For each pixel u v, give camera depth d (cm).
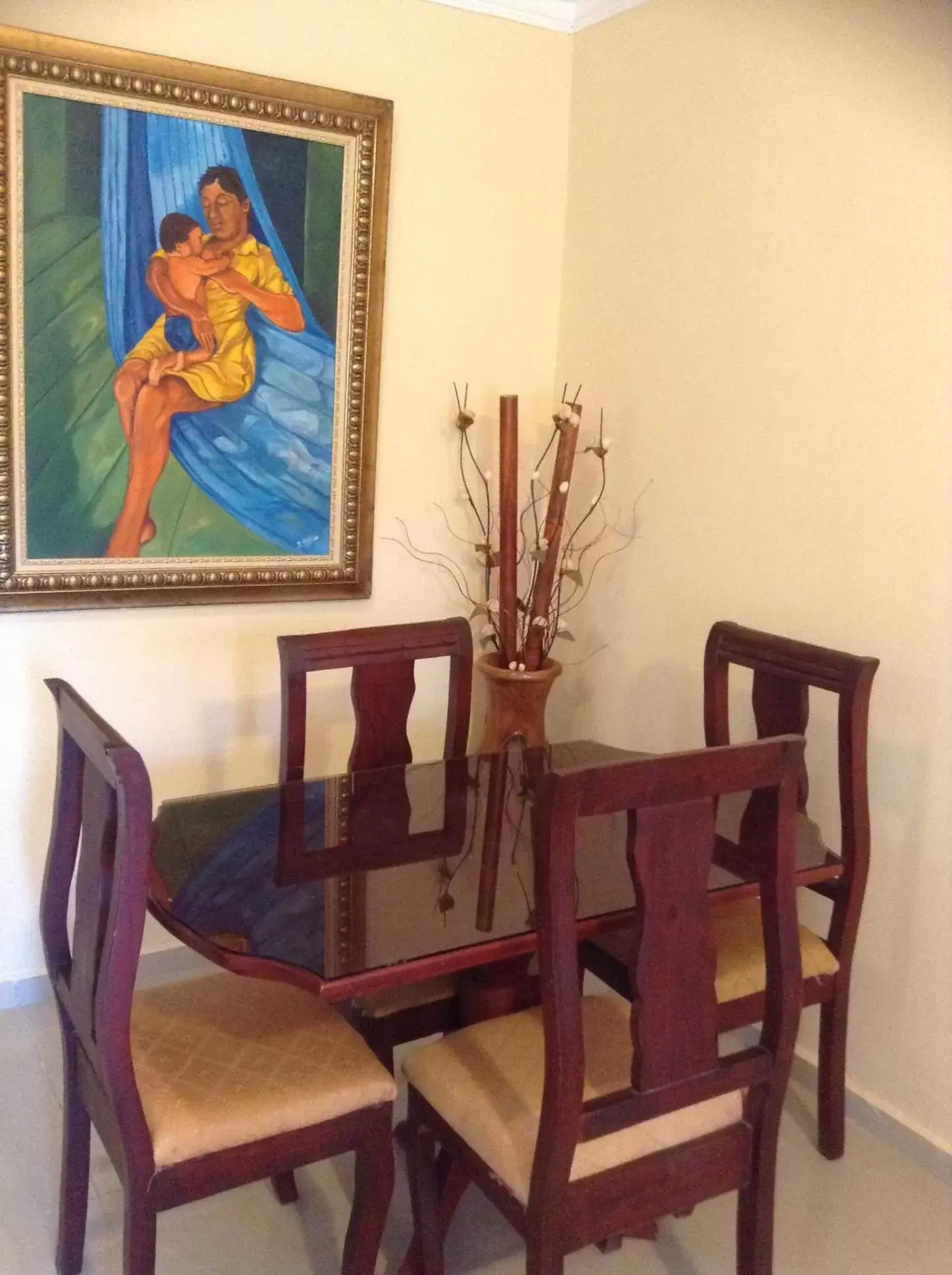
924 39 198
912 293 205
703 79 249
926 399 204
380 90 263
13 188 222
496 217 288
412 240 276
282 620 276
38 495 238
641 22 265
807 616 234
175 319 246
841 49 214
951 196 196
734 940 202
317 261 259
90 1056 161
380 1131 164
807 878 186
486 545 286
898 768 215
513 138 286
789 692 220
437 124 273
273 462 264
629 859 141
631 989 146
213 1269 184
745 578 249
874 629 218
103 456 243
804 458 231
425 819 204
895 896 218
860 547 220
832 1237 196
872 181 211
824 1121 216
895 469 211
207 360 251
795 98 226
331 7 253
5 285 225
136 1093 145
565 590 310
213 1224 195
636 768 135
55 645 248
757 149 236
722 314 249
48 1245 187
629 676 288
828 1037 212
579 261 294
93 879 149
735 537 251
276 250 254
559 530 270
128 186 234
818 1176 212
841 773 207
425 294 281
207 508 258
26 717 247
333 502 275
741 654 229
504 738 274
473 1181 163
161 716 264
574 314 298
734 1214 204
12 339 228
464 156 279
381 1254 188
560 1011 138
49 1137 213
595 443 294
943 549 203
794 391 232
